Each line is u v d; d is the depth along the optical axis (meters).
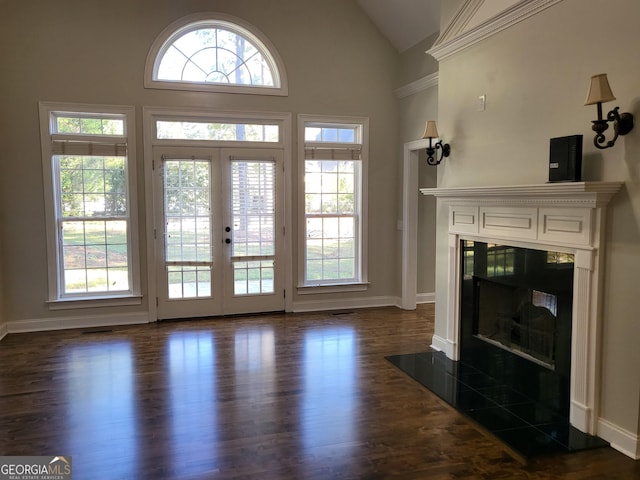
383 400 3.31
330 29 5.66
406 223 5.91
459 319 4.06
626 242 2.56
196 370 3.87
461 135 3.94
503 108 3.45
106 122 5.11
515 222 3.27
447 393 3.40
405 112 5.82
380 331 5.01
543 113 3.08
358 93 5.81
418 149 5.70
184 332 4.93
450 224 4.04
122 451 2.64
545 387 3.15
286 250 5.71
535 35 3.14
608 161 2.65
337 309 5.96
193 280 5.46
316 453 2.62
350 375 3.78
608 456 2.59
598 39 2.68
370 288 6.11
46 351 4.33
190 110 5.23
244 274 5.62
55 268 5.01
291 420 3.01
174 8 5.13
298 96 5.59
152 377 3.72
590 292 2.73
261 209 5.59
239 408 3.18
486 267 3.68
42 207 4.93
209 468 2.48
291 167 5.64
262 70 5.53
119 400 3.30
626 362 2.59
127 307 5.26
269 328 5.10
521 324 3.51
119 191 5.18
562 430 2.85
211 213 5.42
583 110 2.79
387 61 5.89
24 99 4.80
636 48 2.47
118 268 5.24
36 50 4.79
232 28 5.37
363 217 5.97
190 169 5.33
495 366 3.65
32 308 4.98
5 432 2.85
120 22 5.00
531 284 3.21
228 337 4.77
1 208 4.82
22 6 4.74
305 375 3.77
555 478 2.39
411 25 5.34
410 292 5.97
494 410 3.12
